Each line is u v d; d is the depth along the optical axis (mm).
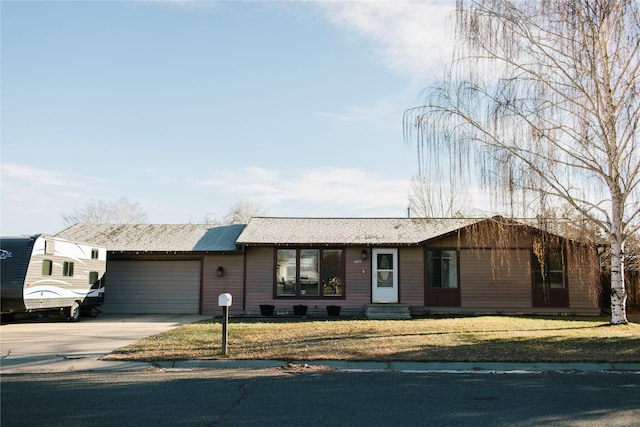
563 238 15430
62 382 8250
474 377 8812
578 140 13891
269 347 11344
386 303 20094
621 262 15086
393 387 7918
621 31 13414
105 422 5910
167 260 21266
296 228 22094
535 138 13773
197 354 10578
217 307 20781
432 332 13766
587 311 19938
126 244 21625
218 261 21047
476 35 14305
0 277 15125
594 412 6438
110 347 11641
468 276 20438
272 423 5898
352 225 22641
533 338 12609
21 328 15430
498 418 6145
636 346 11391
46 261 16141
